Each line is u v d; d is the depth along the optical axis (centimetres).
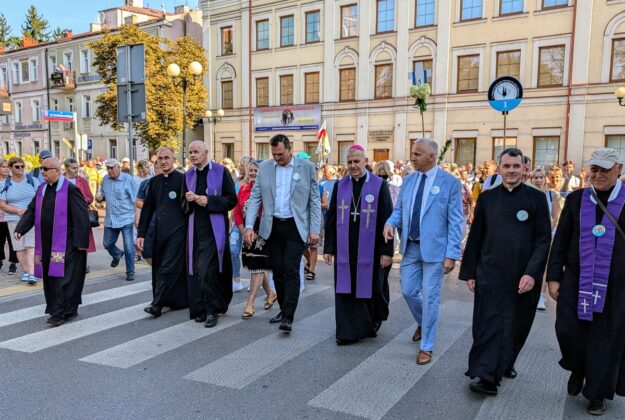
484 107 2225
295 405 391
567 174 1186
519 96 795
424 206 482
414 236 490
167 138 2675
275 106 2812
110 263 968
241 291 763
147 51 2569
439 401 402
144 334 559
